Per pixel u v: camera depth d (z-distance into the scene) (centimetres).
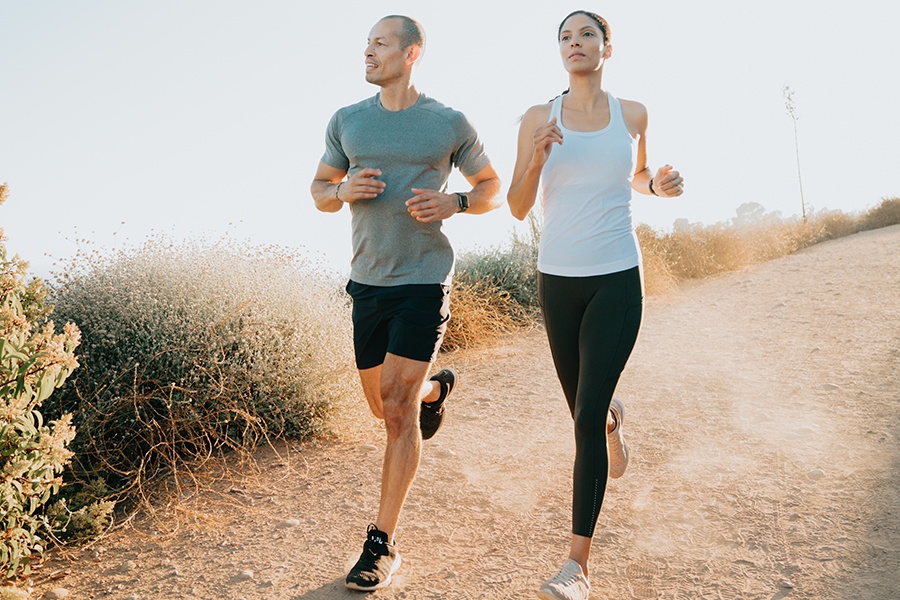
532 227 1161
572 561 281
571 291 315
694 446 455
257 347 514
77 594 319
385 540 315
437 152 333
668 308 1035
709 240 1453
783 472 396
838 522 331
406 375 325
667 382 623
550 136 300
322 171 359
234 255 637
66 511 389
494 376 699
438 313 333
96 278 557
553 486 412
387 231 332
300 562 337
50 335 307
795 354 678
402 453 321
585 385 302
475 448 485
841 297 936
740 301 1020
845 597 272
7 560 297
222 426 489
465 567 322
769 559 306
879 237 1780
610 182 313
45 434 304
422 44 337
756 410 521
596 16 322
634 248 316
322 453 487
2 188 336
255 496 420
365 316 342
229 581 322
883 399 514
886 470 383
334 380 533
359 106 346
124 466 449
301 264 664
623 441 376
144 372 474
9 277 347
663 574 304
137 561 348
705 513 355
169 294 550
